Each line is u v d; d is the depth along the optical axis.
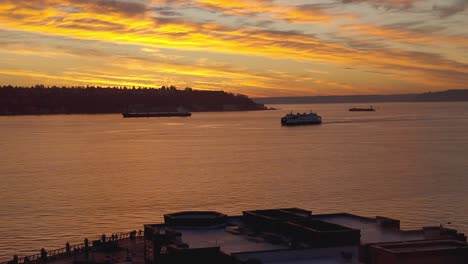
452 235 77.56
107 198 187.88
